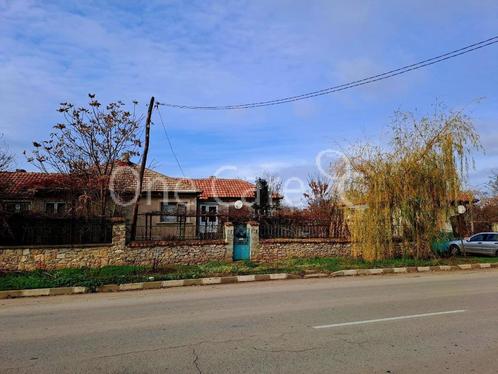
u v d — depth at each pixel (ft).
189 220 91.25
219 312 29.07
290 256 65.98
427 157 63.46
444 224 64.49
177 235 74.43
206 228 72.08
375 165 63.98
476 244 81.51
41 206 84.89
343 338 21.43
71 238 55.72
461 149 63.31
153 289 43.75
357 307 30.07
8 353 19.72
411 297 34.53
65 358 18.76
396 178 62.69
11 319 28.35
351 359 18.04
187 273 50.90
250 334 22.48
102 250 56.49
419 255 63.72
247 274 51.01
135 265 57.31
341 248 68.90
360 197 64.54
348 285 43.27
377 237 62.44
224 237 63.31
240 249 63.87
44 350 20.15
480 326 23.90
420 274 54.70
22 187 84.23
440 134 63.87
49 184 82.89
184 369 16.99
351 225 65.26
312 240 67.46
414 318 26.11
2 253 51.98
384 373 16.37
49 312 30.86
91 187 78.54
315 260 63.98
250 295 37.14
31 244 53.93
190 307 31.45
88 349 20.15
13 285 42.09
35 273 49.60
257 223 64.90
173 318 27.25
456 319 25.75
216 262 61.00
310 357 18.35
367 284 43.96
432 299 33.37
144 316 28.22
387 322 25.00
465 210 91.56
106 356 18.92
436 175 62.95
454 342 20.61
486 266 63.57
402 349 19.45
